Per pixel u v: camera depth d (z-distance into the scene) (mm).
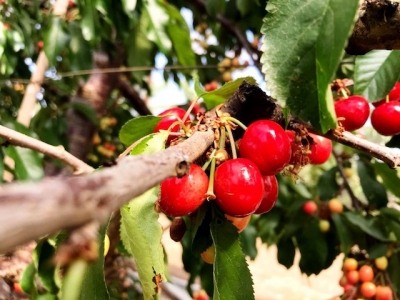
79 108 431
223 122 140
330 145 184
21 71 425
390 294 295
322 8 111
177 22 327
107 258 256
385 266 302
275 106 150
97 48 414
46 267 194
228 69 501
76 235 45
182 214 131
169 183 127
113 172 53
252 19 412
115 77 507
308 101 113
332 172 344
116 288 418
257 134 137
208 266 327
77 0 305
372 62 215
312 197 354
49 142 398
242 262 143
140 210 132
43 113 435
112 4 307
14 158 259
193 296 424
